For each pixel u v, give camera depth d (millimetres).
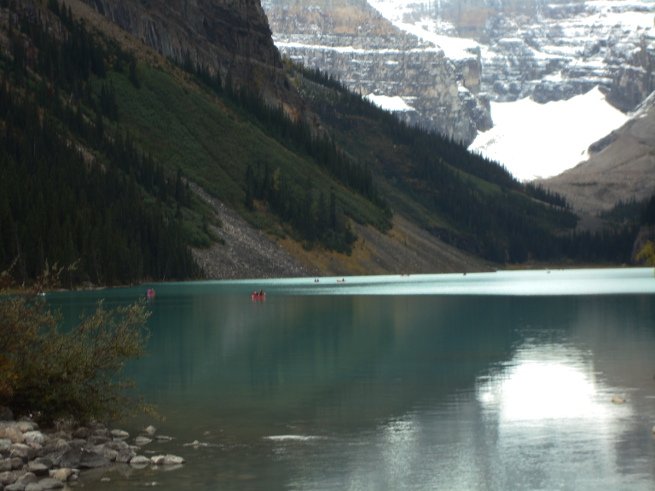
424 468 45031
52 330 54125
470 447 48875
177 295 189750
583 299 168500
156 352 88125
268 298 179000
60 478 42531
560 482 42438
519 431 52188
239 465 45594
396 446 49250
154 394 64625
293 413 57750
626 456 46375
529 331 104812
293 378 71375
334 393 64625
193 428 53594
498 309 142375
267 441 50406
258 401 61719
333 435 51812
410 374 72875
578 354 83312
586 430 52031
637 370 73062
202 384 68688
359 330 108500
